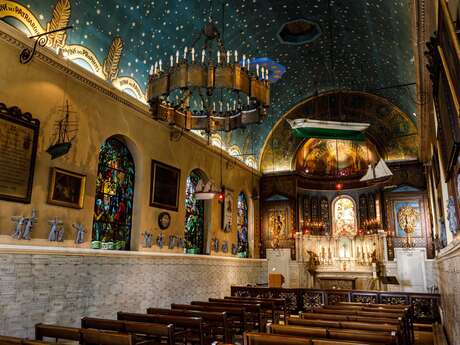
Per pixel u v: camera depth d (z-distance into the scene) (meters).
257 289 18.06
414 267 20.38
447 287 10.66
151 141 14.74
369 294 16.20
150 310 11.06
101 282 11.59
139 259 13.28
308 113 23.30
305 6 15.84
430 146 14.97
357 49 17.81
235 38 16.67
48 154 10.44
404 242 20.86
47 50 10.46
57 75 10.95
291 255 22.81
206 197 15.73
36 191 10.02
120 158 13.80
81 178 11.34
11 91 9.62
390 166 21.50
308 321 8.46
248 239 22.84
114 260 12.21
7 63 9.59
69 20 11.34
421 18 7.95
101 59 12.70
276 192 23.84
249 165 23.16
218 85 9.09
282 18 16.70
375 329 7.84
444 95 6.41
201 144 17.94
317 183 24.88
